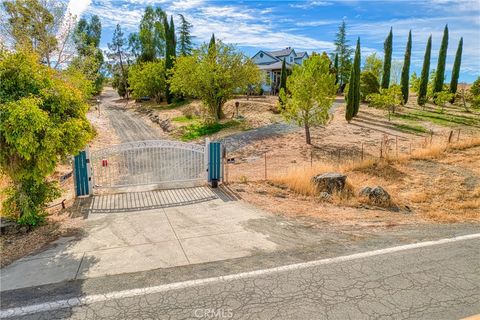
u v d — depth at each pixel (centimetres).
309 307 411
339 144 1866
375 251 575
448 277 486
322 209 838
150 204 833
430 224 751
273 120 2730
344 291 447
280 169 1348
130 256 556
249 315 396
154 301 425
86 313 400
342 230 688
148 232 661
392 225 734
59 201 861
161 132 2753
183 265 525
